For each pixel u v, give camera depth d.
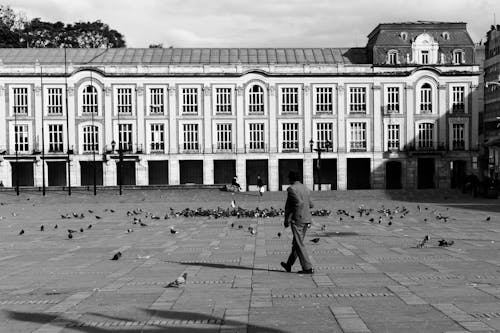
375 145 90.12
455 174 91.56
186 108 89.31
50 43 127.69
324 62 93.88
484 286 13.85
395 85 90.25
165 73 88.69
